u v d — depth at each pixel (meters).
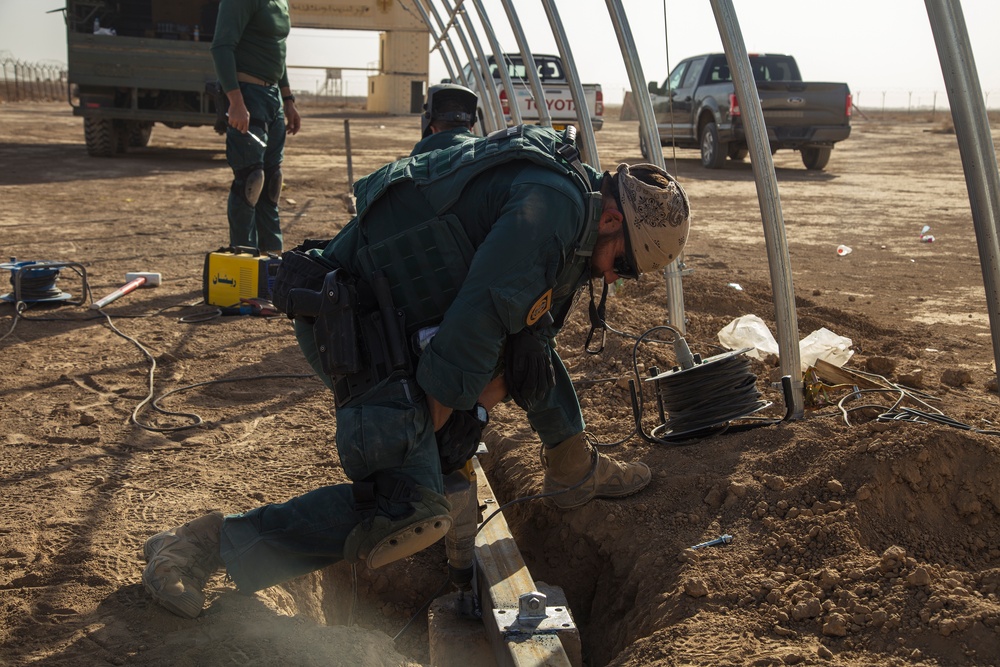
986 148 2.77
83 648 2.34
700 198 13.30
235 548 2.43
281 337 5.69
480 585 2.81
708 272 7.57
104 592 2.63
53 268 6.30
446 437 2.43
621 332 5.22
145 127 19.94
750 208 12.28
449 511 2.38
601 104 18.28
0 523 3.07
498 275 2.21
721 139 17.08
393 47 42.50
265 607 2.58
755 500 3.10
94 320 6.00
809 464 3.22
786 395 3.60
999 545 2.83
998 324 2.87
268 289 6.27
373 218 2.47
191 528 2.57
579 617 3.12
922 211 12.04
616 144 23.95
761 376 4.50
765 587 2.66
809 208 12.30
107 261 8.03
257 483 3.53
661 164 4.68
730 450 3.49
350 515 2.41
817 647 2.37
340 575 3.21
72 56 16.23
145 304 6.50
